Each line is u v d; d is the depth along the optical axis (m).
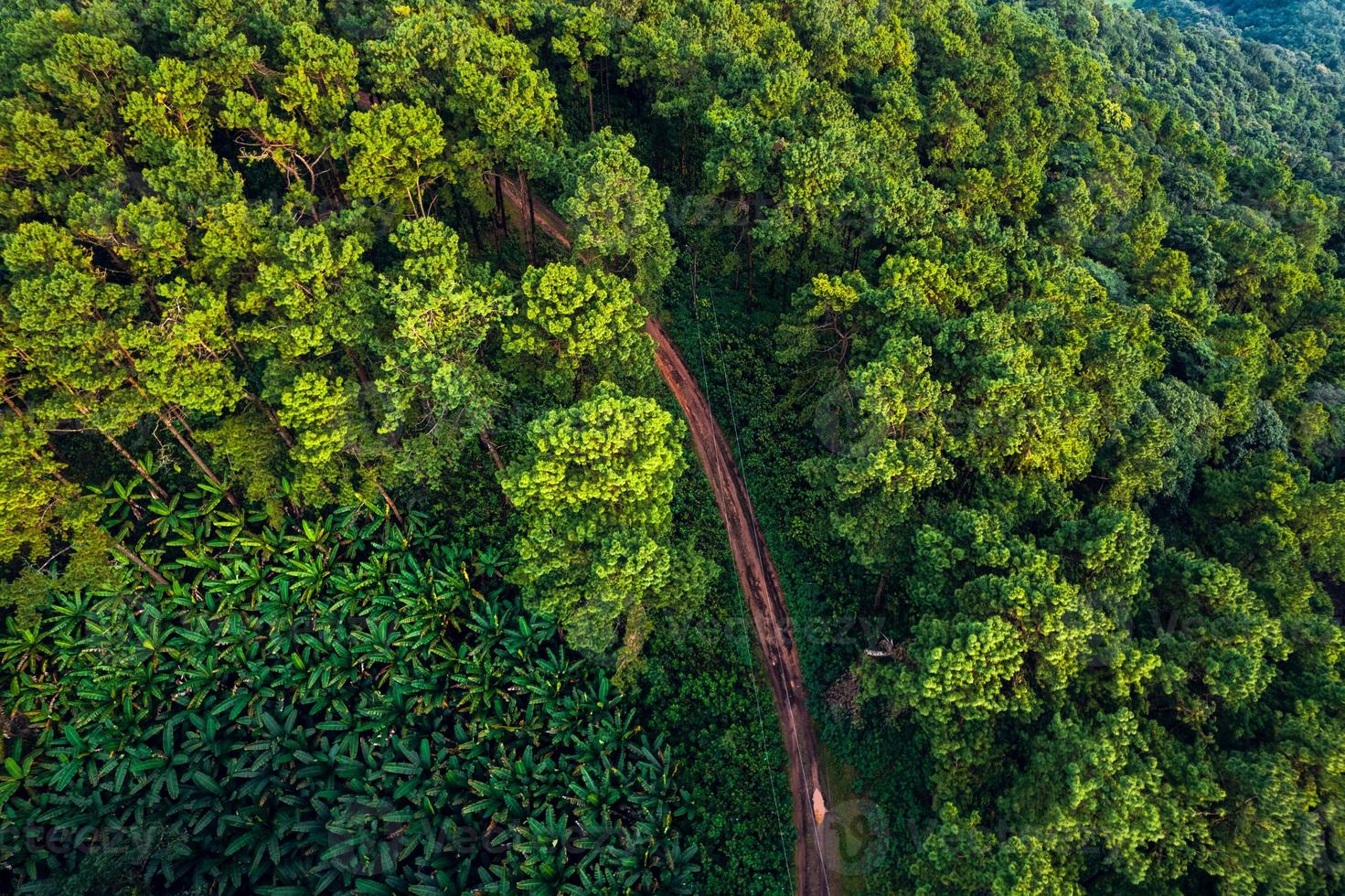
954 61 81.06
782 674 45.94
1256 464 51.66
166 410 40.22
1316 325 72.31
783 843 39.62
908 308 43.31
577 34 62.28
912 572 42.22
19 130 38.88
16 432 34.38
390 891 34.25
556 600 37.78
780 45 67.81
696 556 42.28
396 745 38.16
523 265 60.50
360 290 39.44
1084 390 44.41
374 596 42.31
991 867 29.81
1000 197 62.84
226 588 41.03
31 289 33.09
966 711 33.31
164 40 50.72
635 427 36.47
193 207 39.38
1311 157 131.38
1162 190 84.75
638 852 36.88
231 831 35.09
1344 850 28.86
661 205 47.62
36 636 37.66
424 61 50.72
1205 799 30.23
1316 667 35.44
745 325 60.28
